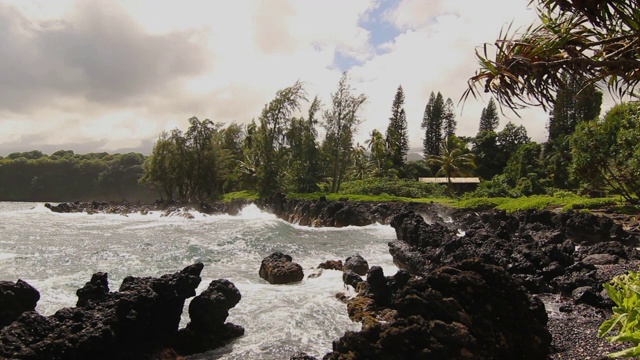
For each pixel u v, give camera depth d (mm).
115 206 50625
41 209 52531
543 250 17359
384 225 33125
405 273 11648
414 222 21516
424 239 19672
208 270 17828
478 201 37406
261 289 14680
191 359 9305
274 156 53250
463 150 71938
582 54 3305
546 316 10164
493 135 77188
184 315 11953
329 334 10523
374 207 36438
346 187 57531
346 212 33562
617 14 3082
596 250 19078
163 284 9688
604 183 34250
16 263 18312
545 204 34344
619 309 3096
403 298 9000
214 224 33281
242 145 68750
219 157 57281
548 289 14258
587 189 41312
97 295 9328
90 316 8344
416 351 7840
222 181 61906
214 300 10156
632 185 30828
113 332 8078
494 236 20062
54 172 104875
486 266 9844
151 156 56000
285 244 23812
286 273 15734
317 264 19484
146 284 9547
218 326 10055
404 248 17766
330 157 54688
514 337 9133
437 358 7824
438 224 21953
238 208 45219
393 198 44875
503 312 9219
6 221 36906
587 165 32156
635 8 3031
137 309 8844
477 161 76688
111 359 8164
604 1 3080
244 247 22609
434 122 87625
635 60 3102
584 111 43125
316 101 54438
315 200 42188
